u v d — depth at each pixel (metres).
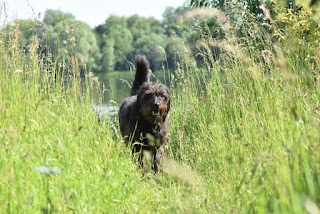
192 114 10.07
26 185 4.58
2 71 7.64
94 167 5.81
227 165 6.43
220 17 10.23
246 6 12.51
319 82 7.12
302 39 9.17
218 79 10.28
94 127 7.62
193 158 8.45
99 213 4.93
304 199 3.55
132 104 9.56
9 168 4.25
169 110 9.80
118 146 7.06
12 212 4.13
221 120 9.12
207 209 5.16
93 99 8.66
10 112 6.17
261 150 5.65
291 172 4.03
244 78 9.43
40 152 5.25
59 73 8.56
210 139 8.30
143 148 9.19
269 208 4.07
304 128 4.90
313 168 4.16
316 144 4.55
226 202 5.05
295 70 8.09
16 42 8.05
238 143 6.55
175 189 6.55
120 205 5.54
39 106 6.48
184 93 10.70
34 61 8.15
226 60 10.43
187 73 10.93
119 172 6.33
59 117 6.67
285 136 5.23
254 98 8.77
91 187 5.27
